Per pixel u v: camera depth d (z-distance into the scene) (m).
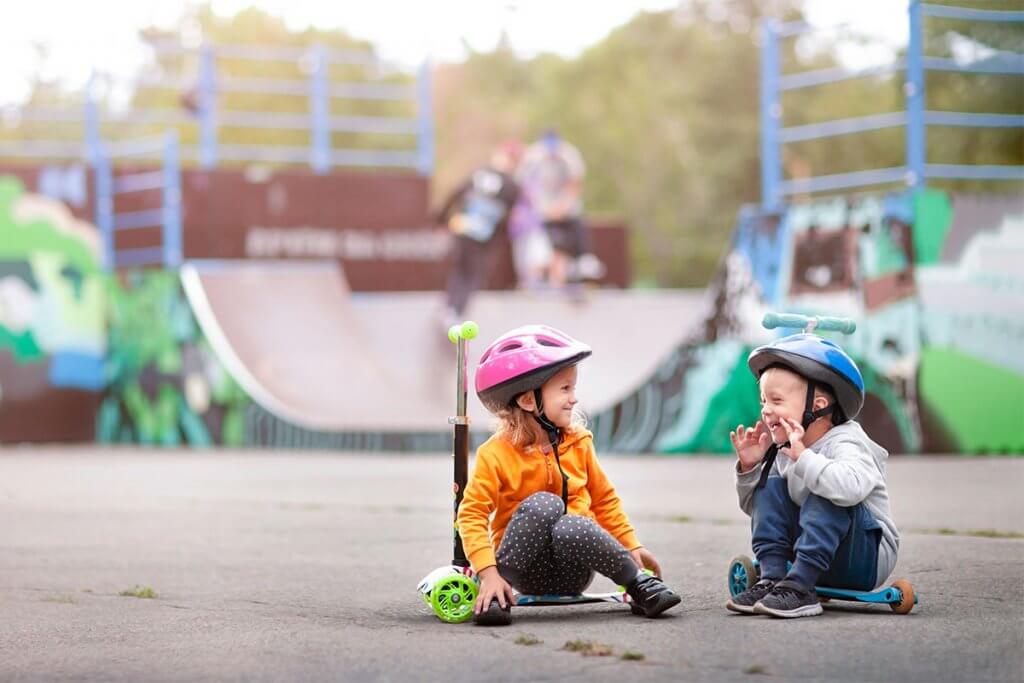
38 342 27.67
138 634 6.77
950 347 18.33
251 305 26.59
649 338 29.86
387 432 22.42
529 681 5.29
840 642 5.95
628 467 17.61
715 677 5.27
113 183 29.83
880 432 18.23
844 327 7.23
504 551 6.86
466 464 7.15
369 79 74.94
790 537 7.02
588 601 6.98
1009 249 18.59
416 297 31.00
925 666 5.42
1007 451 18.44
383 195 32.06
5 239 28.03
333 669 5.68
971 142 42.50
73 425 27.80
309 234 31.33
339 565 9.44
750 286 19.23
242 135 72.31
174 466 20.42
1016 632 6.18
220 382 25.33
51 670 5.87
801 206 19.00
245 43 76.38
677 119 70.88
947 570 8.33
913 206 18.25
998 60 19.17
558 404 6.97
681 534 10.66
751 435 7.06
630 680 5.25
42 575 9.17
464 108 75.00
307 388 24.94
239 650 6.22
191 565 9.58
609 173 71.00
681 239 69.50
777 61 21.00
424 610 7.42
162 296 26.52
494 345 7.05
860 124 19.69
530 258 34.69
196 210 30.41
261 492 15.57
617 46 74.06
